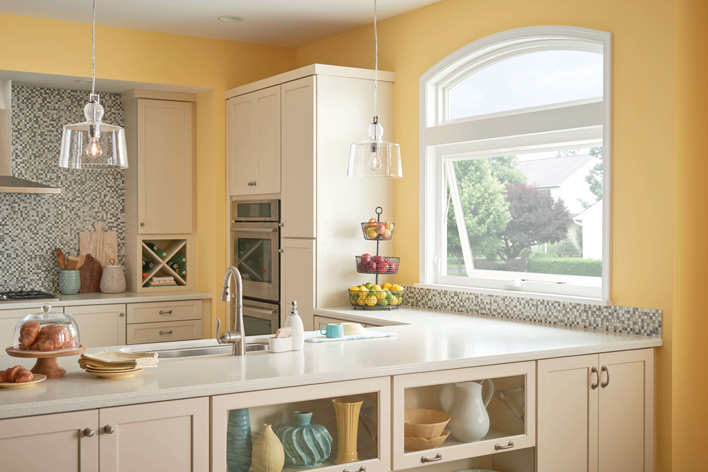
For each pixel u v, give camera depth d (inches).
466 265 185.5
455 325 156.0
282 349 123.1
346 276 193.2
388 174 134.7
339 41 217.6
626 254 144.1
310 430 106.3
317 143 187.5
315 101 186.9
